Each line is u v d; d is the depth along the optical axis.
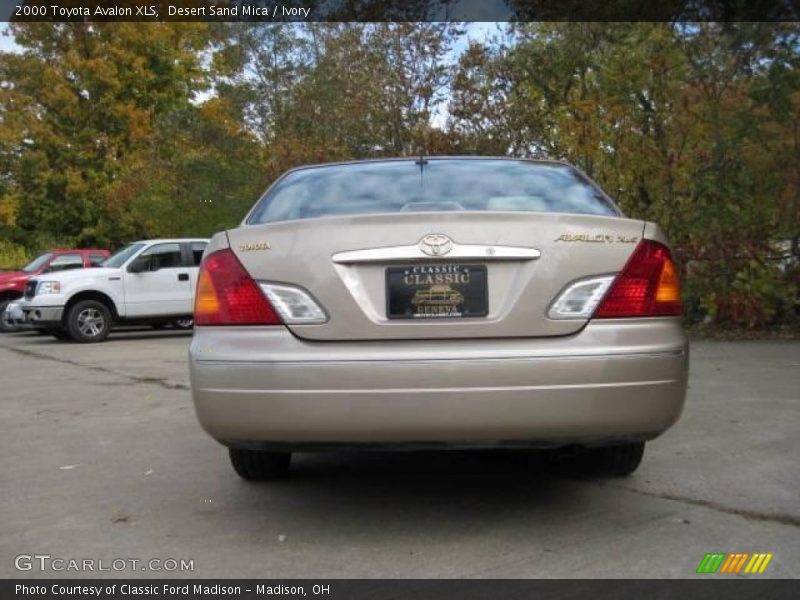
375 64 17.09
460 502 4.27
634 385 3.49
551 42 14.22
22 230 32.47
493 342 3.49
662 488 4.38
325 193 4.42
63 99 30.11
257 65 23.12
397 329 3.49
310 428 3.46
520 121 14.99
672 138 11.55
